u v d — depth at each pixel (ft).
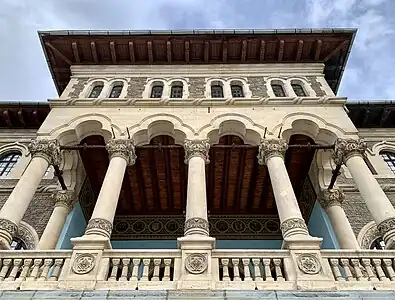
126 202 58.39
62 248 43.37
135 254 30.73
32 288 27.78
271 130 43.50
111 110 46.60
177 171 53.78
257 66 55.77
